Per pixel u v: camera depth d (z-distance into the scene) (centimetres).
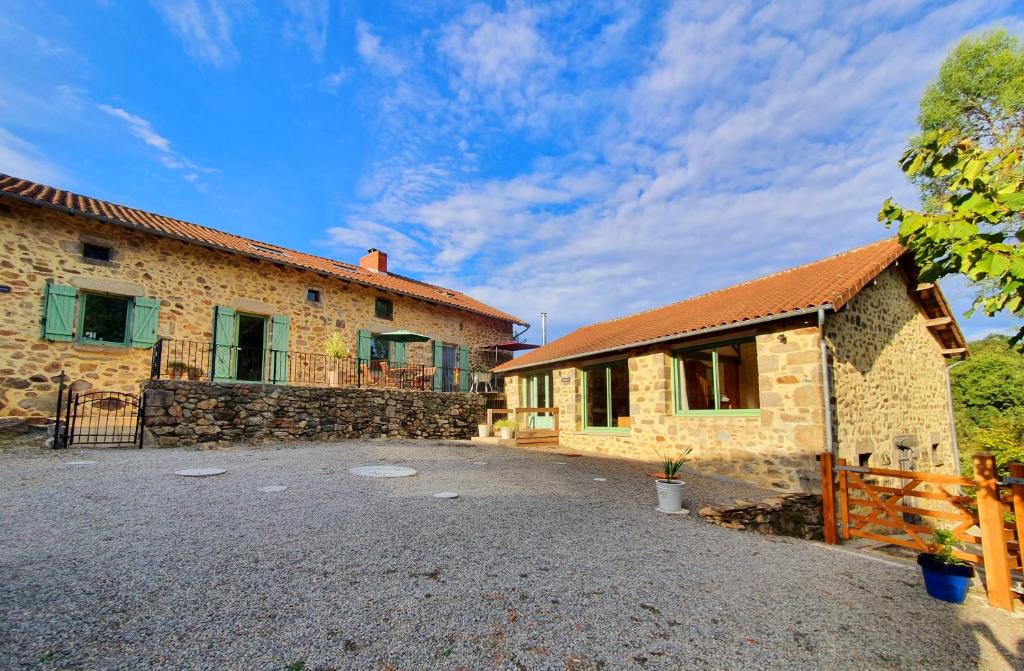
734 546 446
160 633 238
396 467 716
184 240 1010
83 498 463
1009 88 1141
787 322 730
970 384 1641
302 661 221
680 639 264
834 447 676
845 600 342
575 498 598
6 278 851
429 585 311
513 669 225
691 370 926
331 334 1338
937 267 310
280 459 741
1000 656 280
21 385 851
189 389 850
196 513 436
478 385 1731
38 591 274
